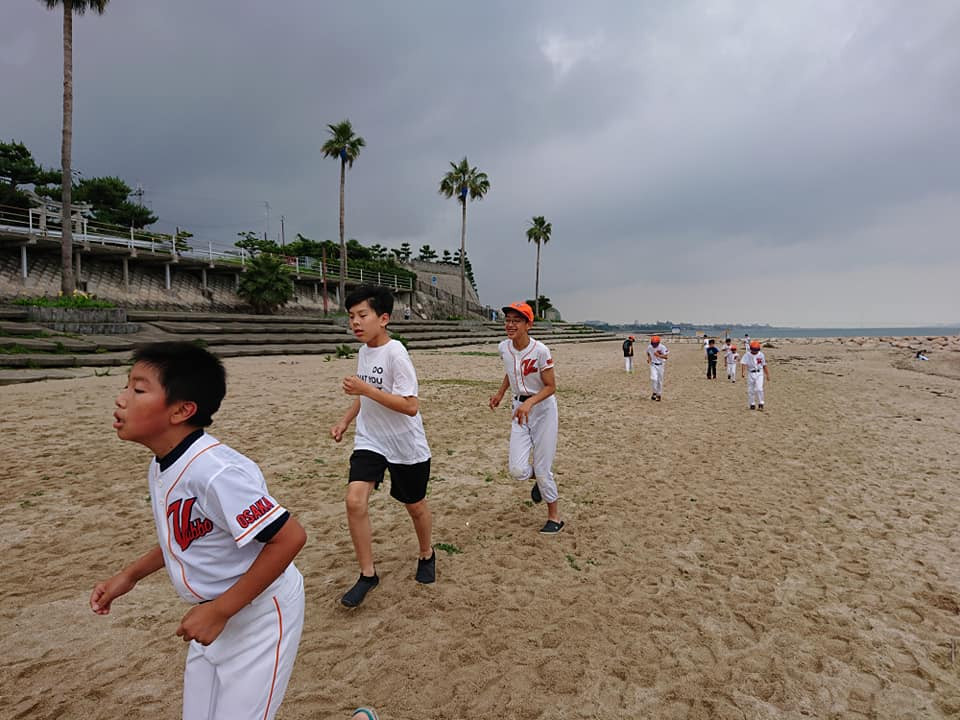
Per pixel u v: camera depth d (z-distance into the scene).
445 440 7.97
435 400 11.62
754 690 2.67
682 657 2.91
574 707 2.50
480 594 3.50
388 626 3.10
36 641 2.89
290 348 21.03
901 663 2.92
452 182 45.44
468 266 73.62
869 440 8.84
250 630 1.54
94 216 37.38
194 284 29.69
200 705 1.51
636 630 3.16
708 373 18.83
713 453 7.66
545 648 2.95
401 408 3.11
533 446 4.48
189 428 1.52
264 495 1.50
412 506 3.48
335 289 39.25
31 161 31.41
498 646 2.94
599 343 50.53
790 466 7.05
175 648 2.87
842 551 4.40
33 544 4.05
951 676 2.82
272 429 8.21
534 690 2.61
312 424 8.58
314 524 4.62
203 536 1.49
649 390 15.31
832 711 2.53
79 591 3.41
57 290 23.25
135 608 3.24
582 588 3.64
